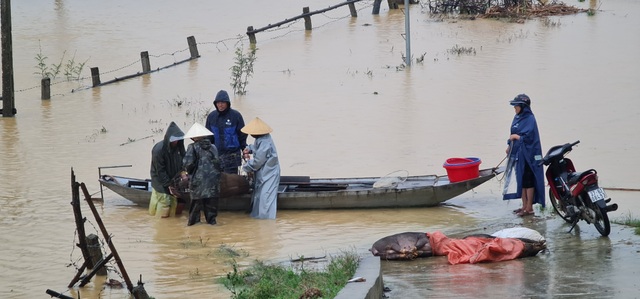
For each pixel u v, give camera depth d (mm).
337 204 24562
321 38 56969
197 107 39281
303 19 64062
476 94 39500
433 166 28391
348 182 25719
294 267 19078
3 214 24844
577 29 57125
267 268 18719
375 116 36094
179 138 23953
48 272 20047
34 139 34375
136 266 20219
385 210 24422
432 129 33594
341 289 14281
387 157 29766
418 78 43531
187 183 24250
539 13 63250
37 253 21484
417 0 70500
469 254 18219
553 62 46406
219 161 23719
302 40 56469
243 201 24859
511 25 59312
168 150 24188
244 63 45438
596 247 18750
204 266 20078
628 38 53312
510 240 18406
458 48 51000
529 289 15188
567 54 48625
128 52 54406
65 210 25250
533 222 22062
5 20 38406
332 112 37094
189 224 23609
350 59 49500
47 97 42531
